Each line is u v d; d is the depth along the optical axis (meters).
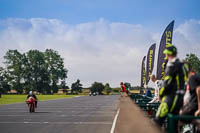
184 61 4.33
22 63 123.81
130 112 3.55
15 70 119.50
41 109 22.50
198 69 81.44
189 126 4.82
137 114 3.36
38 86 124.25
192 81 4.38
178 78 3.93
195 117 2.59
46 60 129.50
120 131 3.03
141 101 10.23
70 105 29.06
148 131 2.46
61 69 130.25
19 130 10.05
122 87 9.99
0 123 12.39
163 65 16.89
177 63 3.99
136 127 2.66
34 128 10.60
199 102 4.17
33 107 19.38
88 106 27.16
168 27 16.94
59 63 130.00
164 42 16.98
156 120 3.95
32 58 125.88
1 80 119.81
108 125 11.45
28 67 124.50
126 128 2.78
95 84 158.00
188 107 4.53
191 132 4.79
